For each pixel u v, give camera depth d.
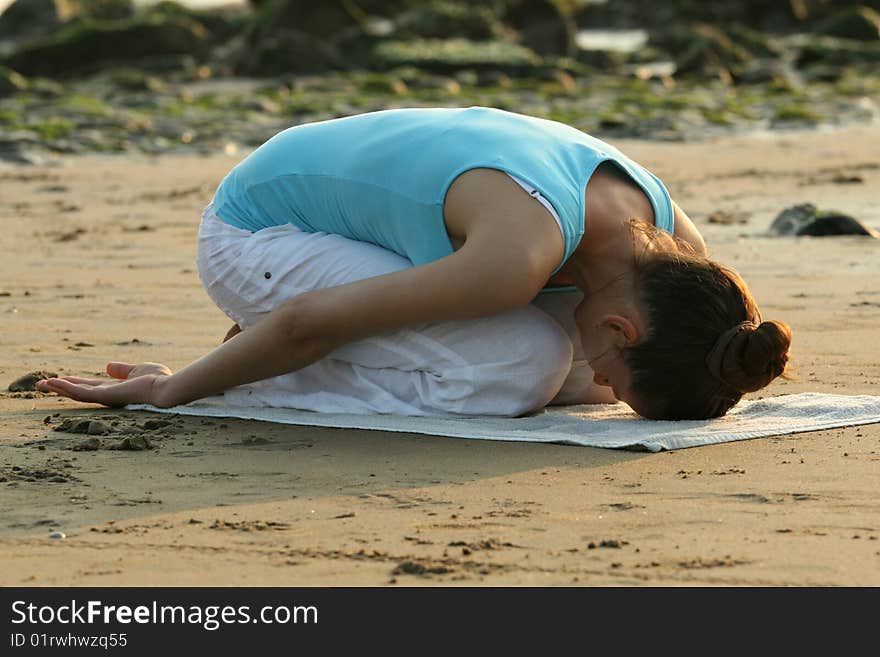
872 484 7.91
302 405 9.98
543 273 8.88
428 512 7.49
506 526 7.23
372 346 9.75
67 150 34.75
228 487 8.00
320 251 9.82
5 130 38.06
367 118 10.07
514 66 67.06
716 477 8.12
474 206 9.00
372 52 71.12
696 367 8.98
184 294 15.45
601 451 8.75
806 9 103.25
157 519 7.39
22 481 8.08
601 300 9.09
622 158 9.57
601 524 7.25
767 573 6.53
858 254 17.91
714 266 9.05
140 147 36.12
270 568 6.65
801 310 14.02
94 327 13.47
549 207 8.88
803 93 55.44
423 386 9.79
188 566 6.69
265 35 74.69
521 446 8.91
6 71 58.34
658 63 79.31
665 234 9.13
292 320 9.37
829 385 10.74
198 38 75.62
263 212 10.22
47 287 15.95
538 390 9.62
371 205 9.60
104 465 8.47
